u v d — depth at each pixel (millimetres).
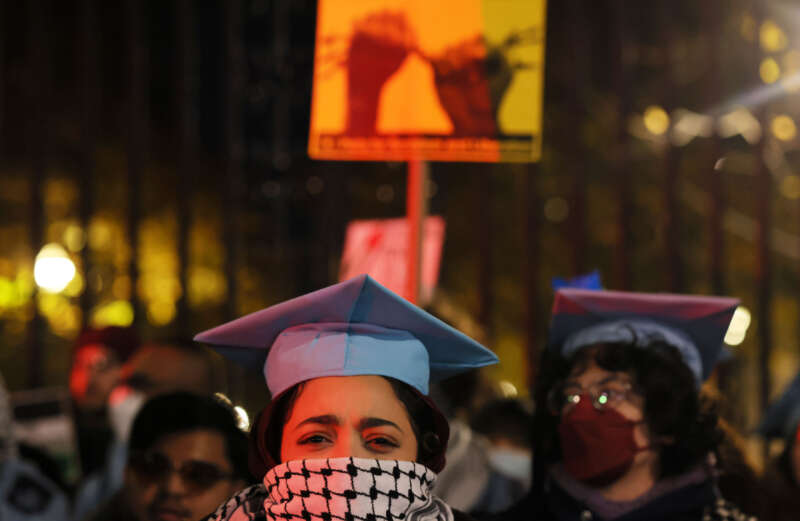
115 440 3982
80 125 5734
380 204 8477
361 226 4578
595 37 7922
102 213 8719
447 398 4020
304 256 7270
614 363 2506
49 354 8539
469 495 3756
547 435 2664
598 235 9211
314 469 1820
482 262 5750
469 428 4117
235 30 5922
